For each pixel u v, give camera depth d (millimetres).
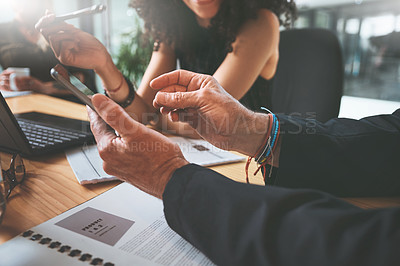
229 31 967
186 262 325
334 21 4035
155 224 400
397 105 4191
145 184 390
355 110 3947
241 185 321
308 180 478
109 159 386
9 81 1522
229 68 951
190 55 1203
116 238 365
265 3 1070
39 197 473
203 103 456
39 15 2070
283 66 1312
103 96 358
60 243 351
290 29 1318
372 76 4379
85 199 469
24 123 854
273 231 257
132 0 1169
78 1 3701
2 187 401
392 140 471
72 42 743
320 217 249
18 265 311
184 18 1148
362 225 235
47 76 2023
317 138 475
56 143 670
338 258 220
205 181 333
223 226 287
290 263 239
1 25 2123
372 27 3979
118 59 2930
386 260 207
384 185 473
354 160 467
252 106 1115
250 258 258
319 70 1245
